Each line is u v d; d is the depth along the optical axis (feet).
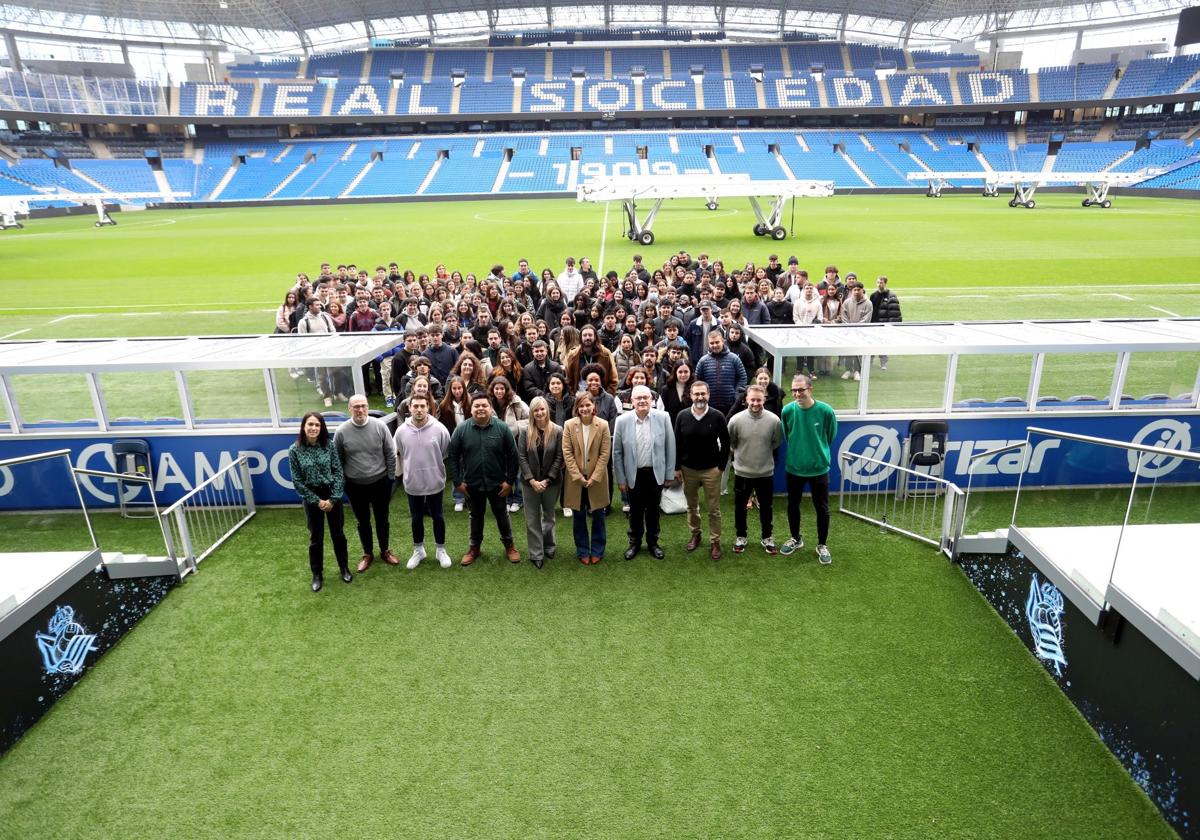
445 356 31.17
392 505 28.25
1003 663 17.93
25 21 196.95
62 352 28.63
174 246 114.32
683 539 24.70
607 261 88.02
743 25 256.93
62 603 17.58
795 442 22.00
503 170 205.67
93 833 13.67
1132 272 76.38
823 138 220.64
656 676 17.58
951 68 248.32
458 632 19.58
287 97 224.12
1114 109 215.51
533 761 15.05
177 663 18.56
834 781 14.38
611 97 228.02
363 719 16.40
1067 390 27.61
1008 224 118.83
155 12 198.90
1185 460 15.69
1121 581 15.03
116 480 26.94
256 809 14.07
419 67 244.42
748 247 97.14
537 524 22.58
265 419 27.50
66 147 207.72
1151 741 13.97
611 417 24.79
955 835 13.12
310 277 84.89
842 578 21.86
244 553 24.27
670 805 13.88
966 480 28.17
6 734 15.88
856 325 31.71
